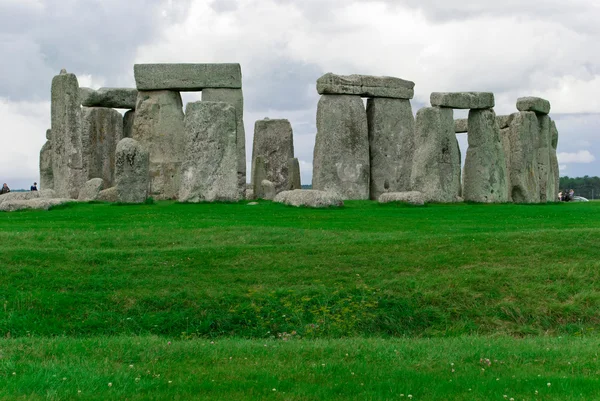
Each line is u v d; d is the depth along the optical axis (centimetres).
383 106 4291
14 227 2455
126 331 1666
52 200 3053
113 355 1364
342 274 1930
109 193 3438
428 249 2097
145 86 3969
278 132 4572
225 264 1984
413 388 1201
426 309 1789
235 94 3966
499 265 1992
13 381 1202
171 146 3962
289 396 1165
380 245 2131
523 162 3953
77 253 2028
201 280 1878
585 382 1217
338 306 1777
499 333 1706
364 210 3028
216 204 3203
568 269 1948
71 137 3553
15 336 1611
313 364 1334
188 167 3341
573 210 3133
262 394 1173
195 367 1312
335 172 4116
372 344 1482
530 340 1560
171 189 3944
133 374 1256
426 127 3691
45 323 1673
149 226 2467
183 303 1759
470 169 3822
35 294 1756
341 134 4141
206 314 1733
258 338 1653
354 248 2102
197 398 1155
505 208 3203
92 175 4250
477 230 2441
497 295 1844
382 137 4275
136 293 1788
